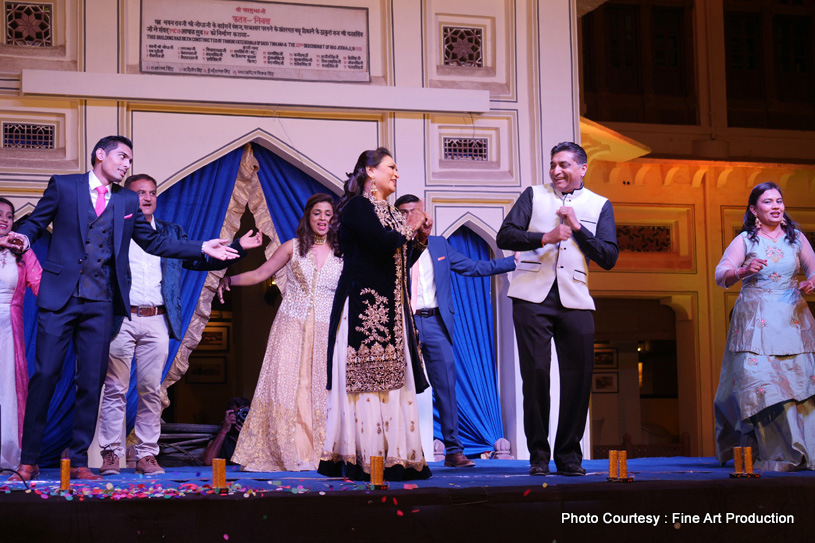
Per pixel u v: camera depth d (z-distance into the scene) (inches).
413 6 317.7
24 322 278.5
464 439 314.0
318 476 195.8
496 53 325.4
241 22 302.8
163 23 297.0
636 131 559.2
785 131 580.1
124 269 195.6
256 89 300.0
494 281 324.8
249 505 135.9
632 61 579.8
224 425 293.4
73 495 136.6
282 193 311.1
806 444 208.7
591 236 179.8
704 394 544.4
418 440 172.1
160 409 231.9
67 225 192.7
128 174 291.6
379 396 170.4
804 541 154.7
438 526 140.9
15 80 286.5
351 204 170.6
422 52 317.4
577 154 188.2
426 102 312.8
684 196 549.6
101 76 288.8
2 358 223.6
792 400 209.6
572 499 145.9
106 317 193.2
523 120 324.2
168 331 235.5
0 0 288.7
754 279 221.1
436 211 314.0
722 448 226.4
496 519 142.9
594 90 568.7
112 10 294.2
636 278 538.6
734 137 573.0
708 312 549.3
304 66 306.7
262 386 248.8
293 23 307.0
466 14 323.0
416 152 314.0
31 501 132.0
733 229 556.4
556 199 189.2
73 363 279.0
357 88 308.2
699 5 583.2
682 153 563.2
